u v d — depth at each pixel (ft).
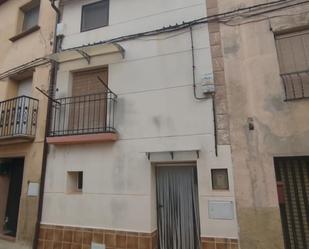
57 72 20.99
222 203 14.17
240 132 14.69
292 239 13.26
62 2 22.34
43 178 19.07
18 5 26.02
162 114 16.67
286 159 14.08
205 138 15.29
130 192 16.35
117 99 18.22
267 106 14.48
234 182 14.23
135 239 15.56
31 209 19.12
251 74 15.17
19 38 24.88
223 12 16.70
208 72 16.11
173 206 16.34
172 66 17.19
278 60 15.02
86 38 20.63
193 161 15.75
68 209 17.79
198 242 15.38
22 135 19.89
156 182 16.96
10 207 22.81
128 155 16.94
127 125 17.46
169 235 16.05
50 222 18.11
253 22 15.74
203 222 14.32
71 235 17.22
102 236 16.38
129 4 19.80
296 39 15.05
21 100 20.70
